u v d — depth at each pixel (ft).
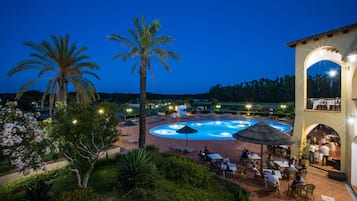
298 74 44.09
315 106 47.24
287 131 76.95
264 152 49.73
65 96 68.69
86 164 29.63
